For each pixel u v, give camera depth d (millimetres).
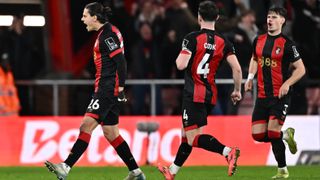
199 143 30172
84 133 30094
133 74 51938
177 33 51781
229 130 46531
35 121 46156
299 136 46531
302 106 50000
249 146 46438
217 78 49531
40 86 50531
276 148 34812
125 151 31125
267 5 53250
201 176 37438
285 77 34406
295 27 53219
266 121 34750
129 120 46500
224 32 50188
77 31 53781
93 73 53375
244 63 50094
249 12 50531
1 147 45781
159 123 46500
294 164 46344
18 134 46000
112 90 30062
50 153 45906
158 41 52000
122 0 53812
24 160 45875
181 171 40938
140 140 46312
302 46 53219
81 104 50531
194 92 30172
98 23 30250
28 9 53156
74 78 53188
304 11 53281
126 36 53562
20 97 50656
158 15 52094
